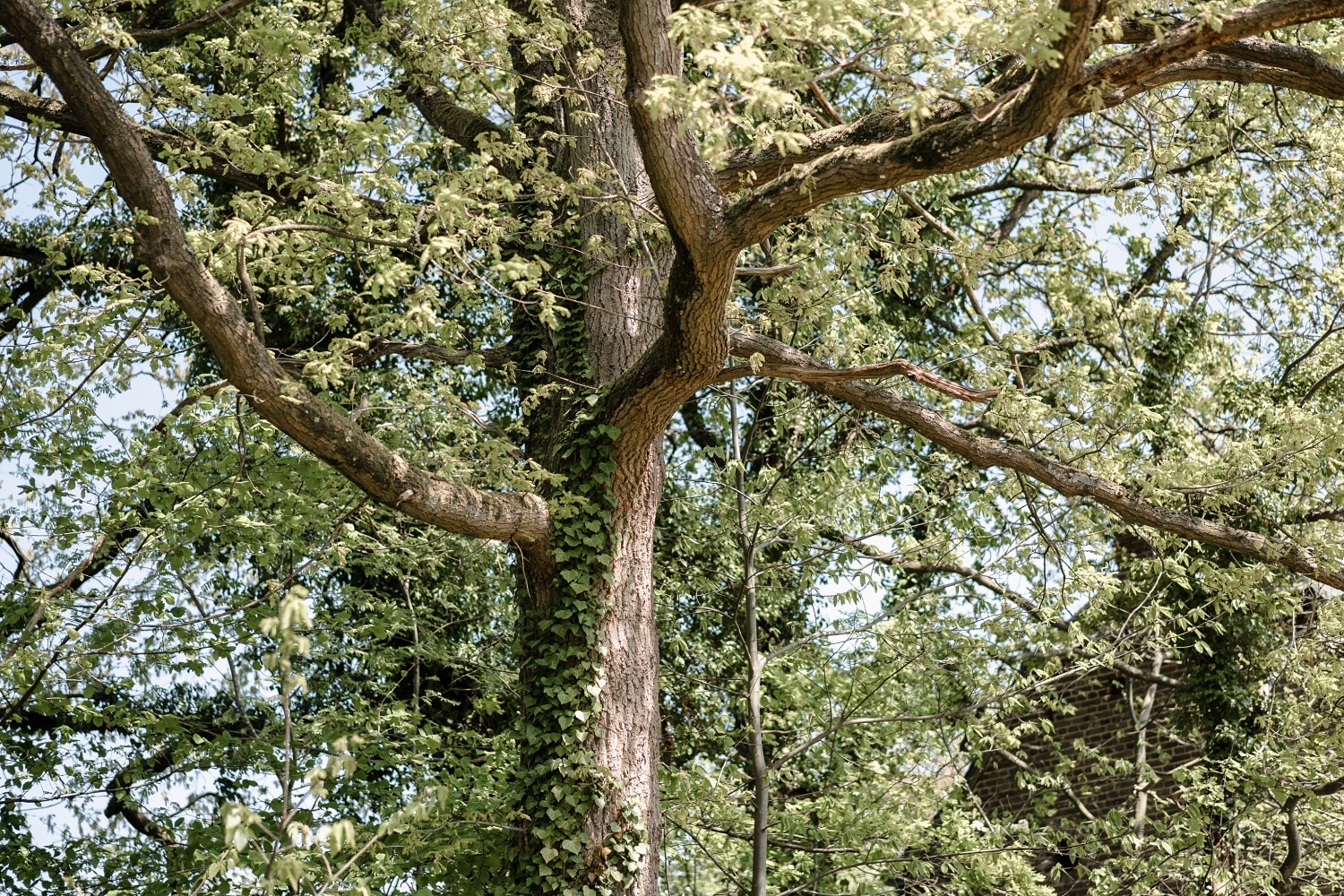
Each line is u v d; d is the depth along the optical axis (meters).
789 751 12.89
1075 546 12.23
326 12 13.17
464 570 13.45
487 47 10.25
